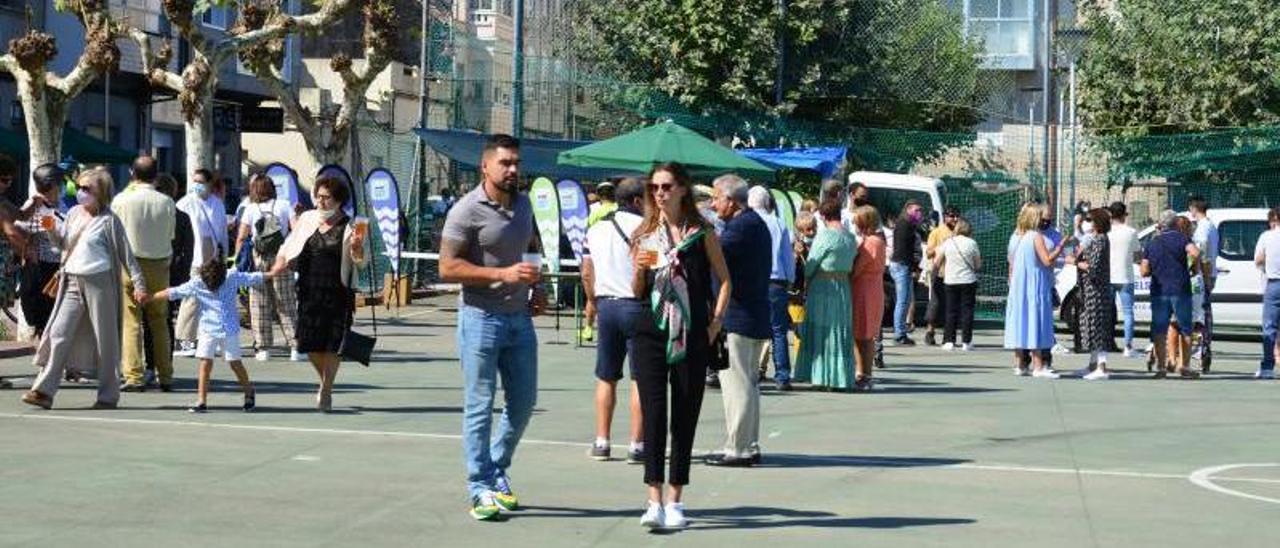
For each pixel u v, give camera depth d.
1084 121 32.84
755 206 17.03
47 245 17.25
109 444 12.27
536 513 9.90
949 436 13.92
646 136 23.19
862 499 10.68
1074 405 16.55
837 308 17.14
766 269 12.00
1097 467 12.31
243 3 28.34
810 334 17.25
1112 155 30.81
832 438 13.67
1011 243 20.25
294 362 18.92
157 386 16.17
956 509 10.35
